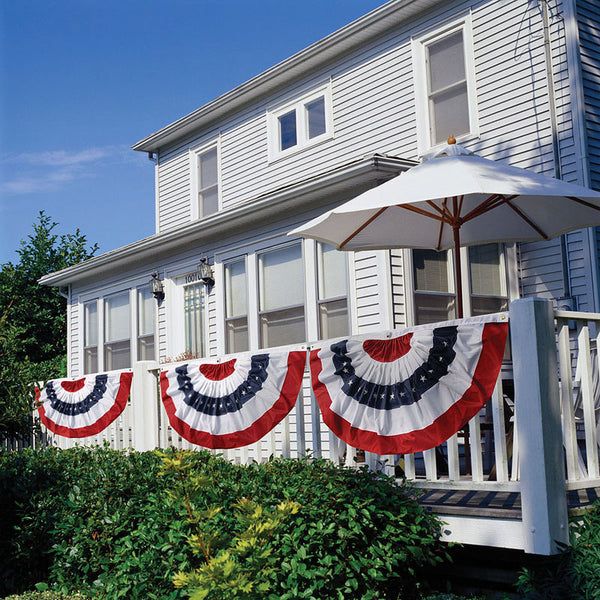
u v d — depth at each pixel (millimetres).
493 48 10180
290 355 5699
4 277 21344
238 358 6164
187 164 15578
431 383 4668
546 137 9477
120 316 14422
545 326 4199
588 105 9312
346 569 4387
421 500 5027
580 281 9070
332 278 9812
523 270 9812
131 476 6141
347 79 12172
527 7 9812
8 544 6840
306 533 4543
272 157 13469
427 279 9266
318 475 4867
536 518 4078
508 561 4707
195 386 6477
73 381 8180
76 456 7137
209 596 3666
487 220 7527
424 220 7531
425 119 10930
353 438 5012
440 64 10875
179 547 5082
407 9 11047
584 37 9469
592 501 4527
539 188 5492
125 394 7488
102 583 5781
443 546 4777
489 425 6941
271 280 10781
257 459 5938
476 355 4477
